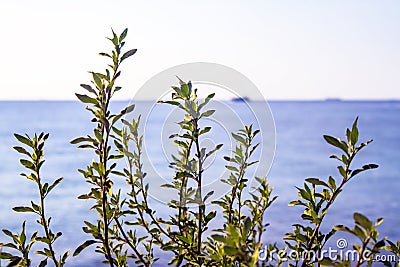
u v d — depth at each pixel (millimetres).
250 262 1253
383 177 17859
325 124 43656
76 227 9438
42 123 39062
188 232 1822
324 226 10555
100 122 1574
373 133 35312
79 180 14727
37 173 1803
